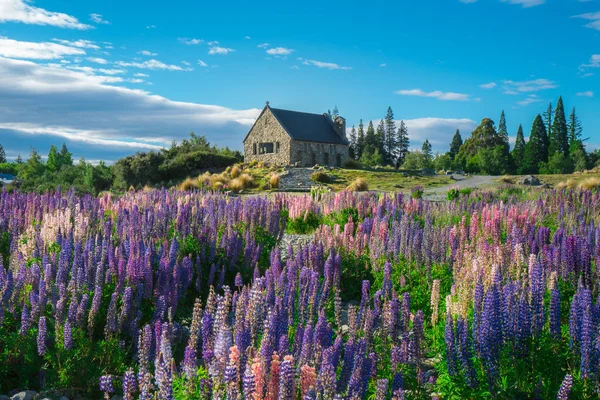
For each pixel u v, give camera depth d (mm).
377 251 10969
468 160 116188
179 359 7105
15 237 10234
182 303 9523
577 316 6062
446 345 6074
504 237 12219
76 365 6551
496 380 5762
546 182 51125
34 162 90062
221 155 66750
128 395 5055
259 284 6723
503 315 6129
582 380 5625
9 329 7441
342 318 8992
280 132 71875
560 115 120812
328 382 4703
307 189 42625
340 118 78375
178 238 11578
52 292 7547
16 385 6801
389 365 6273
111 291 8188
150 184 57469
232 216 13266
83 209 13422
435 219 16078
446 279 9734
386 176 54906
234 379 4871
